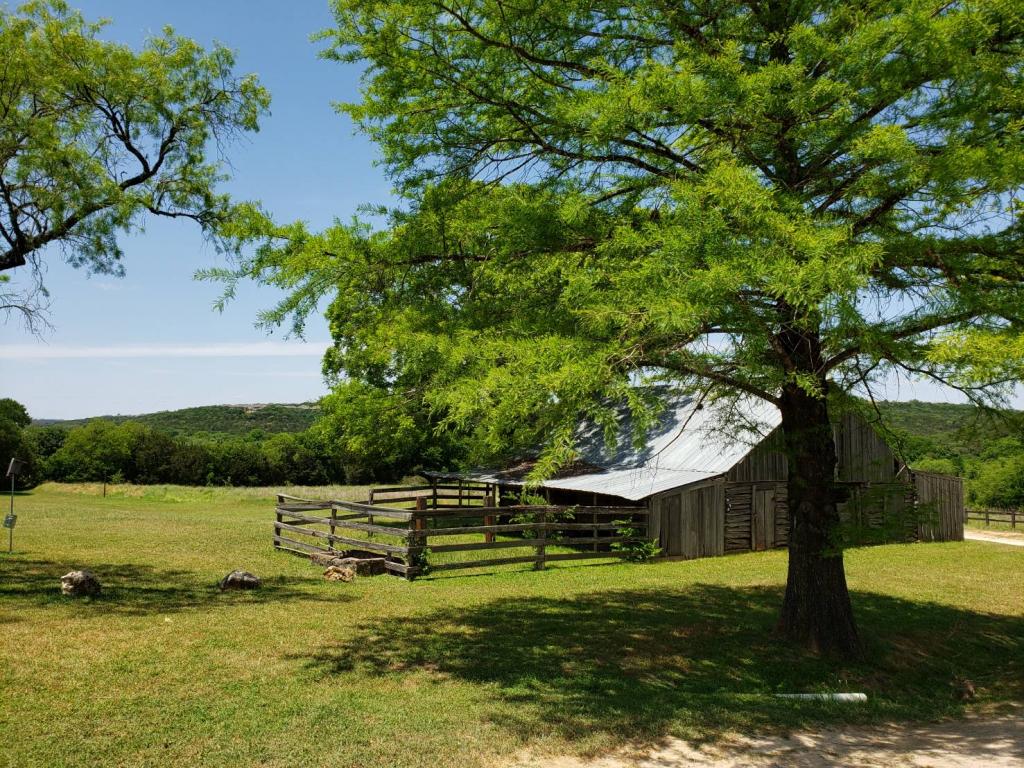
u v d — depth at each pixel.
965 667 10.68
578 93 8.18
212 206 15.48
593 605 12.83
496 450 7.66
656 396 6.74
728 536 21.80
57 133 13.50
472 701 7.48
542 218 8.20
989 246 7.58
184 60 14.91
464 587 14.51
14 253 13.52
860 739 7.09
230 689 7.54
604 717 7.11
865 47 6.86
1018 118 7.16
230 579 13.32
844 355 8.29
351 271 8.35
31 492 42.47
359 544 16.06
